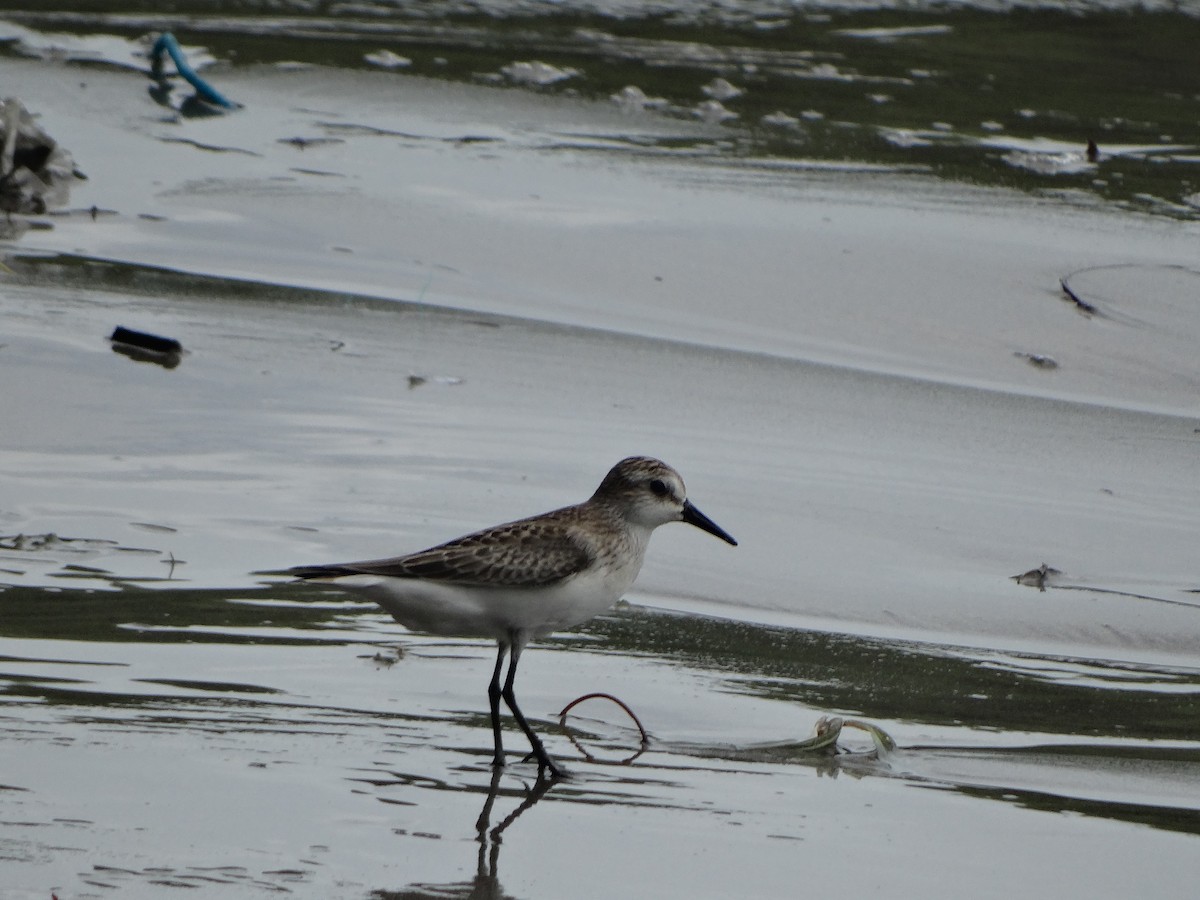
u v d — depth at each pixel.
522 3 27.22
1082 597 10.92
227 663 9.00
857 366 15.02
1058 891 6.99
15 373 13.19
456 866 6.96
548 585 8.65
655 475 9.26
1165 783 8.27
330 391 13.48
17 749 7.76
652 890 6.83
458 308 15.62
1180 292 16.97
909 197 19.47
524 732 8.27
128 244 16.64
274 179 18.78
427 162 19.67
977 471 12.97
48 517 10.80
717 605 10.55
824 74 24.50
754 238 17.84
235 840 7.02
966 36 26.98
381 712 8.65
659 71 24.05
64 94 21.08
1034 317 16.27
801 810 7.78
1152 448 13.66
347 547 10.63
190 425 12.56
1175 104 23.95
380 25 25.47
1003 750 8.63
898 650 10.00
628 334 15.32
